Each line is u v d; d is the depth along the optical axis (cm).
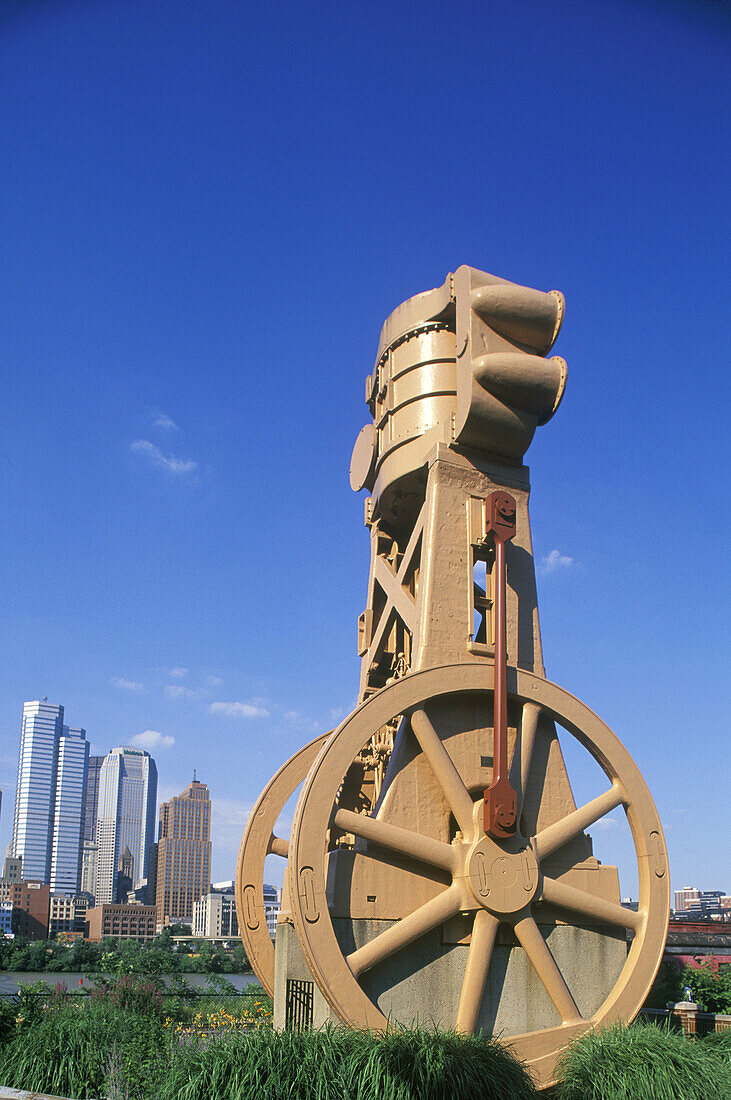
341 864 2009
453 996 2031
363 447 3106
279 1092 1442
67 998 2792
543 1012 2112
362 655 3012
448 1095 1516
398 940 1966
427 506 2478
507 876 2106
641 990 2214
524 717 2295
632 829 2356
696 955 3359
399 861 2073
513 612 2450
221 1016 2777
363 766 2855
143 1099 1769
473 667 2255
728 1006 2845
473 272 2567
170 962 4266
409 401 2709
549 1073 1994
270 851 2705
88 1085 1908
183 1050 1797
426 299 2772
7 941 13388
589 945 2250
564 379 2519
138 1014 2498
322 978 1850
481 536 2431
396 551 2964
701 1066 1745
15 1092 1703
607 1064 1781
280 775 2766
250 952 2602
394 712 2114
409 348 2764
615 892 2338
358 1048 1580
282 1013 2209
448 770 2142
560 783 2358
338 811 1997
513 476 2578
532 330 2553
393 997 1973
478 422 2464
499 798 2123
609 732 2369
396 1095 1465
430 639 2289
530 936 2111
